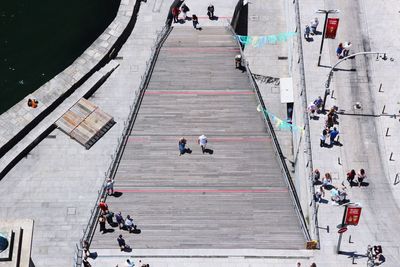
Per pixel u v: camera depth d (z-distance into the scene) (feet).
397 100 259.19
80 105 293.64
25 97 295.69
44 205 271.08
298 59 270.46
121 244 234.38
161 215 244.83
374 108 257.55
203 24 306.96
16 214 268.41
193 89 283.38
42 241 262.26
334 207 237.04
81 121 289.53
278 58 306.55
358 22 276.62
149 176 256.73
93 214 244.83
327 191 240.12
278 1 321.52
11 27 321.93
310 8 280.31
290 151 281.54
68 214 269.03
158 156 262.67
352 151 248.32
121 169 258.78
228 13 310.24
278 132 285.43
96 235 239.50
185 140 261.65
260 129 271.08
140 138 268.00
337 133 247.70
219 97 280.92
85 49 316.60
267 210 245.04
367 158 247.09
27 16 325.21
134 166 259.60
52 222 266.98
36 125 289.12
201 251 232.94
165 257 232.12
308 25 276.00
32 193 274.16
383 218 235.20
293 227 239.30
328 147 249.14
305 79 263.49
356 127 253.44
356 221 220.84
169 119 274.16
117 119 293.23
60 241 262.67
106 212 242.58
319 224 233.55
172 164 260.21
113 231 240.53
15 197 273.13
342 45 266.57
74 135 286.46
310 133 252.01
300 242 234.38
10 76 309.42
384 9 279.69
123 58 308.81
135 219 243.81
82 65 303.07
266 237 236.63
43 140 287.28
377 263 226.38
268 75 302.86
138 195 250.98
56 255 259.19
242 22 316.19
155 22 317.63
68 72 301.43
